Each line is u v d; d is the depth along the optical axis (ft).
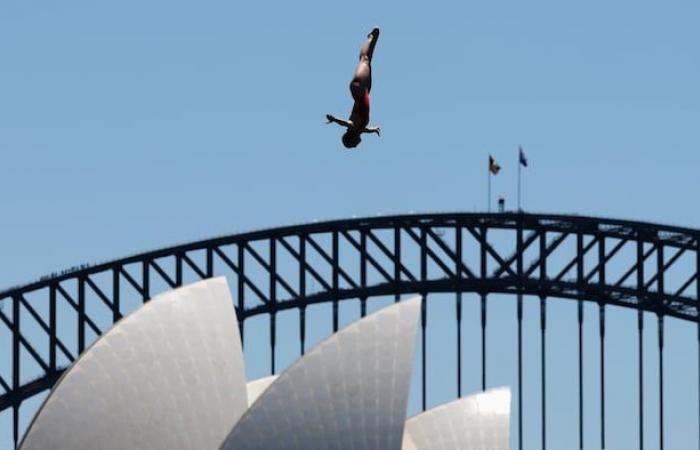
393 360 628.28
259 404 626.64
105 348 638.12
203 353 645.92
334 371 627.46
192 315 649.20
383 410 625.41
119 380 635.66
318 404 625.41
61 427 628.28
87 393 632.38
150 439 635.66
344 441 623.77
